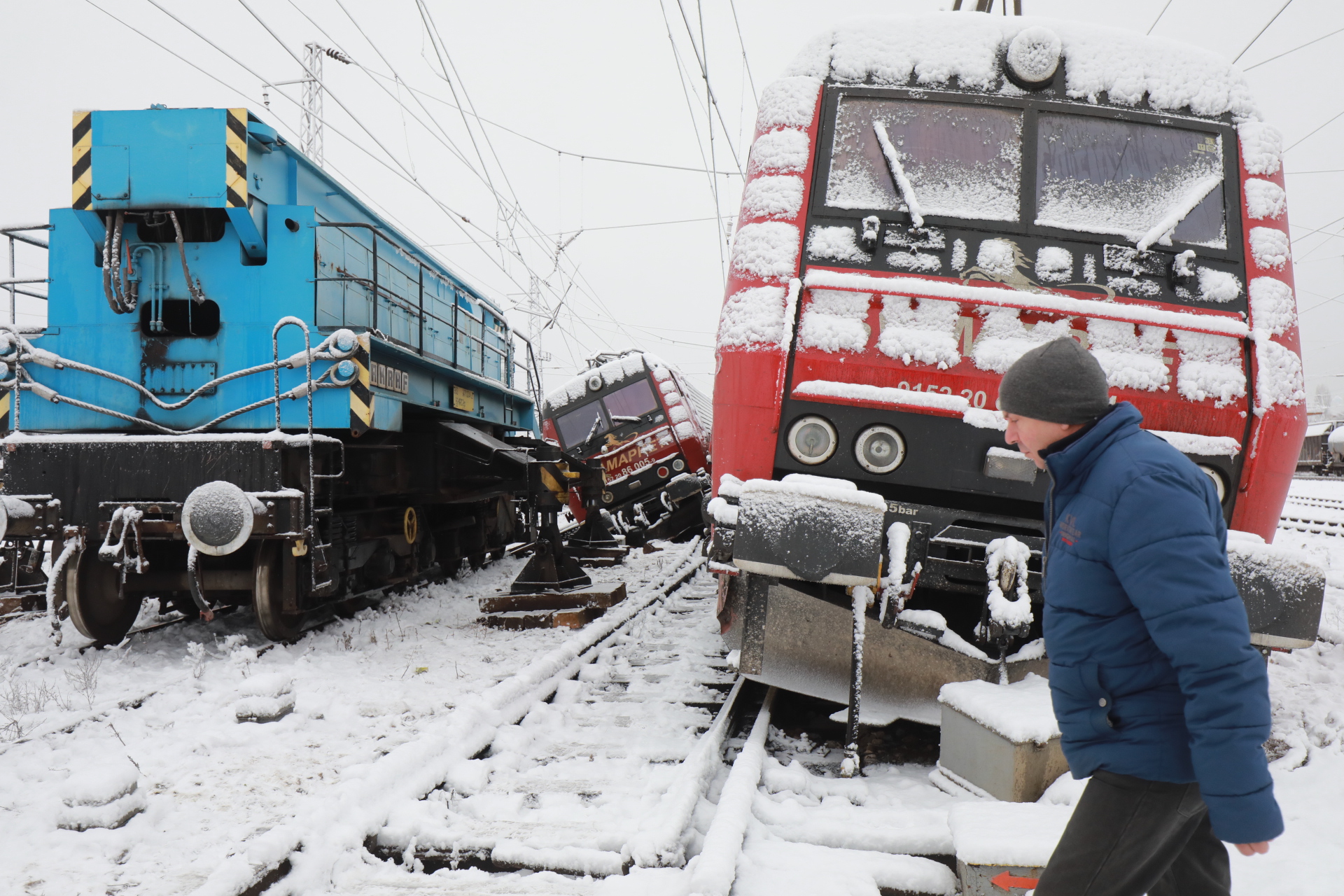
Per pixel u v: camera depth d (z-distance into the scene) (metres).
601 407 14.16
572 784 3.37
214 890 2.34
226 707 4.21
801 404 3.64
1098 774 1.73
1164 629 1.52
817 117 3.91
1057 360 1.77
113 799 2.91
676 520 14.20
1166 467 1.62
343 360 5.66
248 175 5.75
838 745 4.05
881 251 3.73
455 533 9.38
